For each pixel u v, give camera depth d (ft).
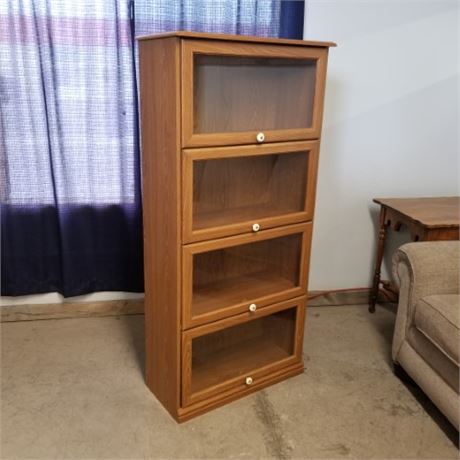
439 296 5.82
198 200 5.72
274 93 5.72
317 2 7.23
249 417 5.80
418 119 8.14
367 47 7.59
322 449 5.32
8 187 7.02
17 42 6.52
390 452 5.29
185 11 6.77
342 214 8.40
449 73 8.01
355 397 6.20
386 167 8.30
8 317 7.76
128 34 6.69
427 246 6.14
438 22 7.72
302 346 6.72
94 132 7.03
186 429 5.57
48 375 6.45
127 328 7.70
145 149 5.41
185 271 5.25
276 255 6.52
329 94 7.68
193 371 6.22
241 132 5.26
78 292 7.67
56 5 6.45
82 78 6.79
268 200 6.32
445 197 8.32
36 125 6.87
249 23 7.03
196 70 4.95
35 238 7.36
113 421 5.65
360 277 8.86
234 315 5.82
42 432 5.43
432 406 6.05
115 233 7.56
